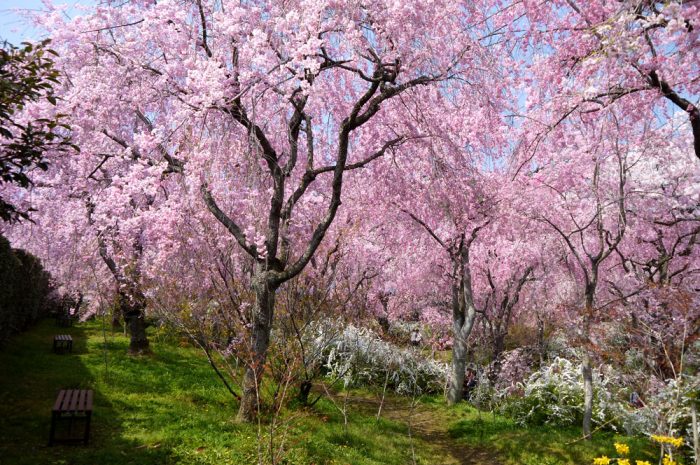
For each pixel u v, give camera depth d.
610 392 11.48
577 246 15.03
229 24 7.89
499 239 14.77
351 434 9.50
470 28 9.34
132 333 14.27
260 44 7.98
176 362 13.83
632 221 13.39
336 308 12.21
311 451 7.82
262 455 7.10
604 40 5.40
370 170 13.02
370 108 9.56
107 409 8.77
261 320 9.38
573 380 12.66
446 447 10.45
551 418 11.89
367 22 8.89
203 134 8.40
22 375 10.55
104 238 12.78
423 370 16.19
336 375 15.91
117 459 6.55
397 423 11.71
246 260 11.77
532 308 16.73
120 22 10.02
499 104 10.09
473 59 9.35
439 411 13.48
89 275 17.02
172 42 9.07
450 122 11.03
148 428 7.95
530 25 8.26
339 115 11.89
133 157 10.49
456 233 12.98
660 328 9.17
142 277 12.27
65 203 13.47
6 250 12.39
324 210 13.64
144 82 9.63
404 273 18.03
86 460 6.44
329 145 13.00
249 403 9.00
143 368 12.54
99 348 14.90
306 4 7.84
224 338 11.50
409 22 8.47
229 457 6.92
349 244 13.48
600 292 15.48
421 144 11.31
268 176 10.59
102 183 11.77
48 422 7.82
